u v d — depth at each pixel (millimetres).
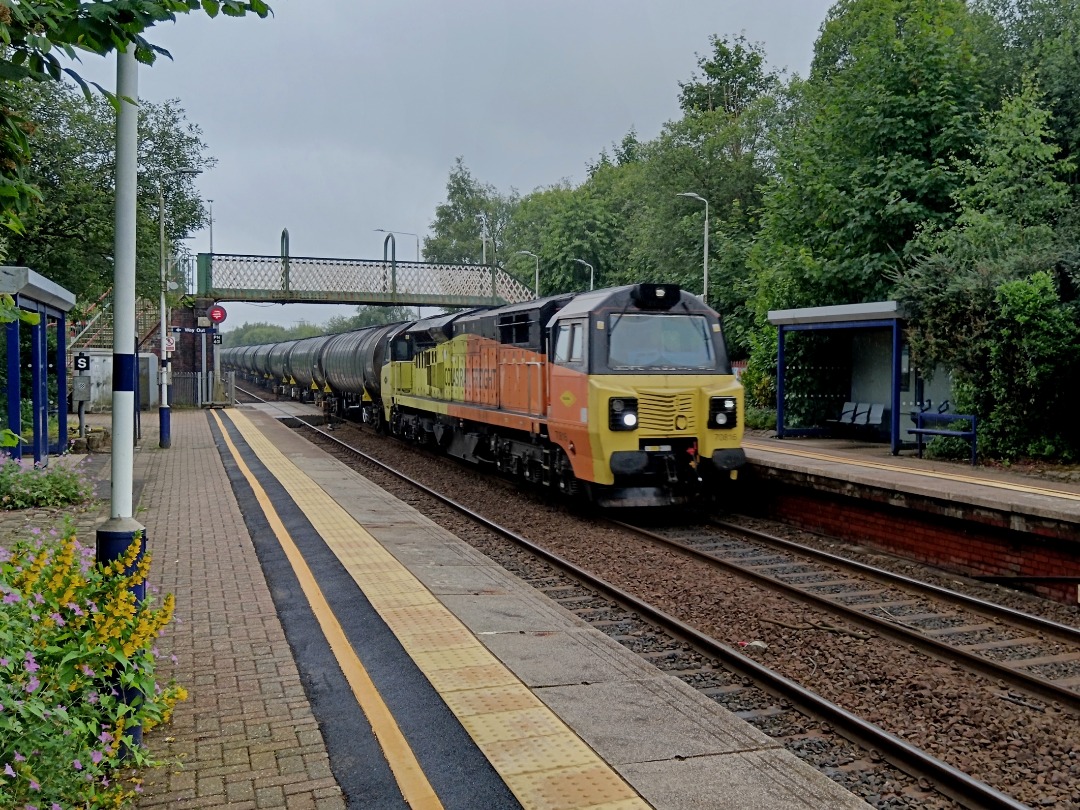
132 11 4258
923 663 7656
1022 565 10273
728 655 7441
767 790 4773
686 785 4809
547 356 14391
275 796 4688
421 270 37438
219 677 6375
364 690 6109
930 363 16750
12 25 4250
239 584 8930
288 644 7125
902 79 22250
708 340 13633
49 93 22234
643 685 6348
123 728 4762
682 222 37562
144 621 5047
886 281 21875
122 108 5121
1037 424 15273
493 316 17141
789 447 17984
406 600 8383
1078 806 5203
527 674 6535
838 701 6832
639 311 13320
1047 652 8047
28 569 4973
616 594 9406
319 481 16469
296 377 42750
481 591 8945
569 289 49500
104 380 32406
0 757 4035
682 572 10672
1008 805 4898
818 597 9234
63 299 16328
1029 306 14727
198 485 15742
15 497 12961
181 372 36656
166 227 29734
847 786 5355
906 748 5562
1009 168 19609
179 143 29797
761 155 39656
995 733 6203
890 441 19125
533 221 65062
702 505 15562
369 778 4895
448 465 20672
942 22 25047
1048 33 26500
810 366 20938
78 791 4316
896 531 12047
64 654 4664
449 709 5797
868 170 21828
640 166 53094
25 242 22734
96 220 23672
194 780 4852
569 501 15758
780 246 24984
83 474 14633
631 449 12758
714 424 13039
